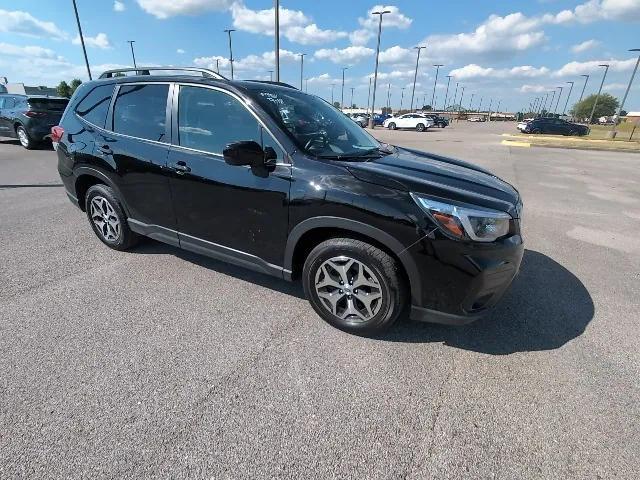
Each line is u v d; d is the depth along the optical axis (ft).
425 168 9.66
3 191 22.07
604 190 27.43
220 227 10.23
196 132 10.32
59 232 15.47
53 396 7.10
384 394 7.40
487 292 8.07
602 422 6.89
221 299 10.64
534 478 5.83
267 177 9.07
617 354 8.78
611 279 12.62
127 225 12.74
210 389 7.39
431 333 9.30
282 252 9.41
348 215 8.19
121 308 10.10
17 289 10.88
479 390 7.57
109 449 6.07
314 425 6.66
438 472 5.89
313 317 9.87
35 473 5.65
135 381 7.54
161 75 11.32
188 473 5.72
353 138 11.18
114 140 11.85
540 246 15.60
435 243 7.69
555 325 9.86
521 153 51.96
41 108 38.78
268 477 5.72
